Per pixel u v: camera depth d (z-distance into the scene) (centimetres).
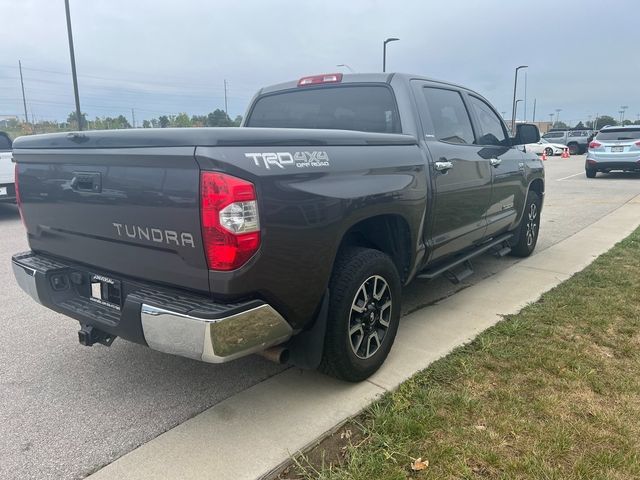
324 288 278
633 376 318
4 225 962
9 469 247
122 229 265
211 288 239
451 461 241
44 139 300
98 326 282
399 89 389
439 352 361
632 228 833
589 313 423
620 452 245
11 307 481
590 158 1762
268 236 241
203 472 242
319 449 258
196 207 230
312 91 434
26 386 328
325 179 273
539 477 230
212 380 333
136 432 277
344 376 312
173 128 248
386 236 354
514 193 550
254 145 240
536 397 295
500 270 586
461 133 450
